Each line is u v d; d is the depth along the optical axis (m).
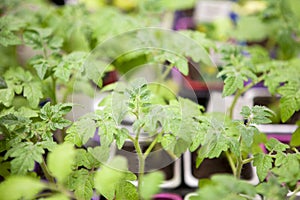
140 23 0.98
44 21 0.98
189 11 1.43
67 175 0.65
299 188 0.68
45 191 0.75
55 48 0.83
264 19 1.08
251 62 0.86
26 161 0.62
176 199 0.83
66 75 0.77
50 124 0.68
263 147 0.86
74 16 0.99
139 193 0.69
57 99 0.88
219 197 0.57
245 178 0.83
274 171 0.65
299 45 1.08
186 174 0.88
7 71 0.81
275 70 0.85
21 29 0.95
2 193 0.61
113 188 0.66
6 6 1.02
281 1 1.07
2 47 0.93
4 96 0.74
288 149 0.79
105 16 0.99
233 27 1.29
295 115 0.97
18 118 0.67
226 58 0.84
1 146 0.67
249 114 0.69
